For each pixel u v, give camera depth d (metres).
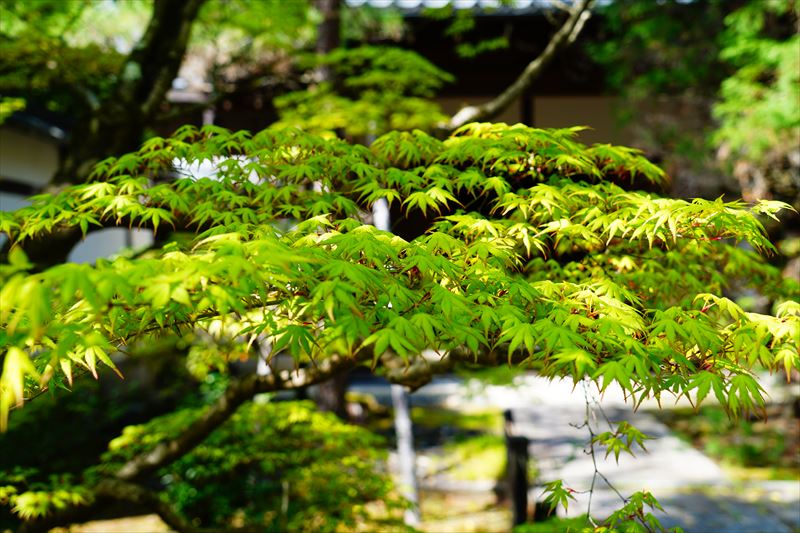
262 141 2.91
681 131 9.92
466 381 7.27
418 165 3.35
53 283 1.50
